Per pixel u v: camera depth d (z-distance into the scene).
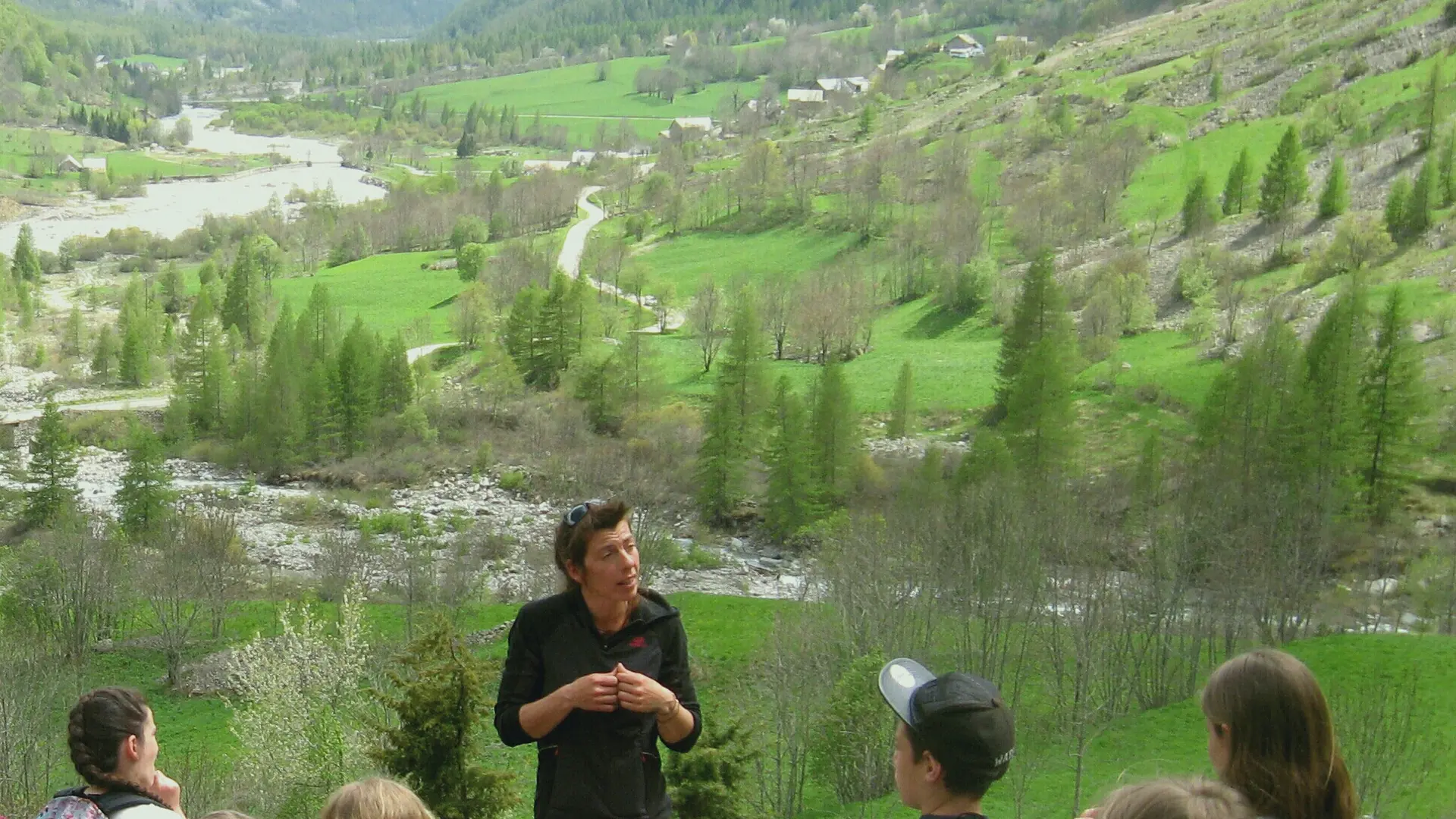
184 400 142.25
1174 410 124.00
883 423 131.62
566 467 119.56
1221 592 61.91
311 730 44.00
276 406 130.12
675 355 161.00
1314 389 102.69
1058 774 48.81
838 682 47.56
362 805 7.36
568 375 142.62
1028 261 179.00
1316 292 140.88
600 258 189.25
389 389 140.50
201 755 53.53
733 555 104.62
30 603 71.31
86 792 9.70
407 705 21.25
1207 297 139.62
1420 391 103.19
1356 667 54.12
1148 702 57.34
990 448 101.38
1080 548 64.62
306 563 97.12
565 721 9.59
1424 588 74.62
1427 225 147.00
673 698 9.29
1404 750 41.34
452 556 96.88
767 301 161.12
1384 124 183.00
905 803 7.76
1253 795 7.48
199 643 73.50
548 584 86.69
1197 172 192.62
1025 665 59.59
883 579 59.81
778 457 109.44
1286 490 74.12
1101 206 185.00
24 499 113.00
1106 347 138.62
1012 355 129.12
